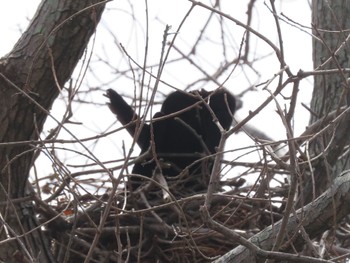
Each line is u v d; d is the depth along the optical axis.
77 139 7.05
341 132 8.18
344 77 7.01
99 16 8.80
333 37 10.13
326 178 8.27
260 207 8.89
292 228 7.30
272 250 6.80
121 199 8.95
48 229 8.72
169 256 8.97
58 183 9.29
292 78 6.65
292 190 6.53
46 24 8.68
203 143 9.80
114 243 8.94
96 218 8.73
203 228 8.70
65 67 8.63
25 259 7.28
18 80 8.48
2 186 7.78
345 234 8.89
